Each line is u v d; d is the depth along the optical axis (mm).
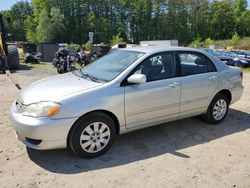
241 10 96438
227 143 4746
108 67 4699
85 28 96188
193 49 5215
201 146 4605
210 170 3834
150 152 4352
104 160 4070
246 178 3652
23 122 3740
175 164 3984
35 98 3912
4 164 3906
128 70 4332
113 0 100688
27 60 20734
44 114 3723
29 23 93500
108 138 4215
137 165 3939
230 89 5645
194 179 3602
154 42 33000
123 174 3695
